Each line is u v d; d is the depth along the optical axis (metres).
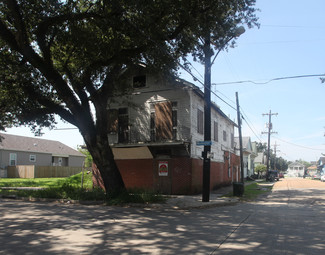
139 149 19.34
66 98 14.00
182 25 12.91
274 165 83.62
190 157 18.50
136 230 7.79
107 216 10.16
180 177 18.61
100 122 14.66
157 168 19.38
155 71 15.54
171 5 11.87
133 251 5.82
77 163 49.25
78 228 8.02
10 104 15.50
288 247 6.18
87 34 13.02
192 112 19.03
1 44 14.19
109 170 14.70
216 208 12.94
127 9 11.80
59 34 13.29
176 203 13.36
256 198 17.52
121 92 17.42
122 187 14.97
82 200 14.27
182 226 8.39
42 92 15.98
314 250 5.98
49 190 16.33
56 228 8.02
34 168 35.53
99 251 5.82
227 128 28.36
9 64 13.66
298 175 116.56
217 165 23.88
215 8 12.45
